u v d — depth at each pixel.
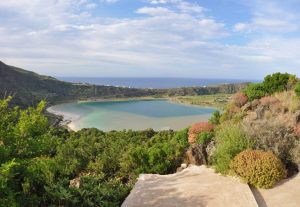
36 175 7.34
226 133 11.23
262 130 10.71
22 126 6.88
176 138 17.44
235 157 9.62
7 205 5.79
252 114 15.97
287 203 7.68
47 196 7.63
